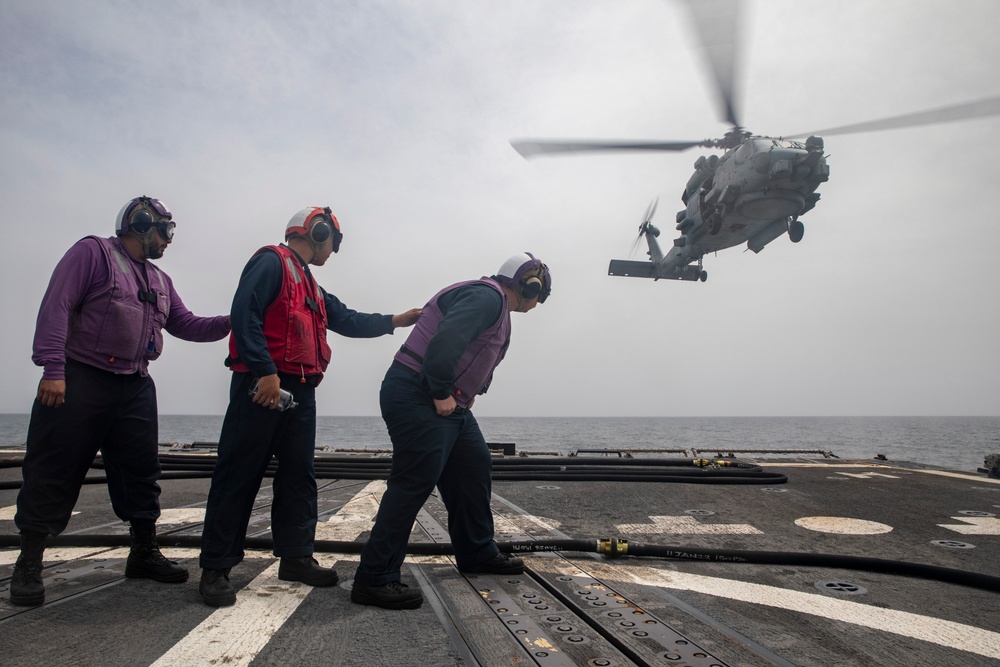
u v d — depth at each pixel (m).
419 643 1.81
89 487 4.99
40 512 2.12
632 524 3.72
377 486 5.37
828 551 3.09
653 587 2.44
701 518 3.92
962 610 2.20
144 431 2.42
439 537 3.28
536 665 1.66
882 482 5.75
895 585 2.51
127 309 2.33
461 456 2.62
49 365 2.09
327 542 2.98
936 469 7.14
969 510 4.25
